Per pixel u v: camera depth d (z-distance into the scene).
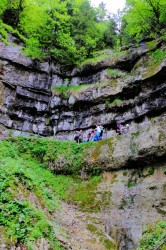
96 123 20.70
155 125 12.63
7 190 7.71
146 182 12.23
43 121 22.27
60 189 14.04
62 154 15.52
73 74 24.05
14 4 24.86
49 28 24.45
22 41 24.16
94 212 12.37
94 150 14.70
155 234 9.41
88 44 25.73
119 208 12.12
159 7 23.33
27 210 7.45
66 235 8.97
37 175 13.62
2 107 20.67
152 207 11.32
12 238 6.29
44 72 23.44
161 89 17.97
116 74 21.80
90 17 27.50
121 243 10.62
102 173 14.04
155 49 19.92
